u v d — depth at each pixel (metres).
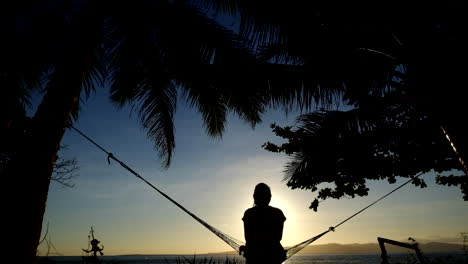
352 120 5.61
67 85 5.29
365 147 5.77
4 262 4.25
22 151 4.94
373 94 5.26
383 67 4.72
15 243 4.37
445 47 3.34
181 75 7.12
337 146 5.71
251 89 5.91
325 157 5.89
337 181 6.15
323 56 4.84
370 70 4.79
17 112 6.77
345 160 5.90
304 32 4.69
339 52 4.71
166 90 7.63
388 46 3.94
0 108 6.50
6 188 4.62
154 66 7.33
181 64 6.84
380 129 5.66
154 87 7.61
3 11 5.79
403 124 5.62
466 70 3.24
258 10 4.74
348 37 4.46
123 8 6.44
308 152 6.02
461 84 3.22
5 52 6.08
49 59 6.47
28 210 4.55
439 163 5.68
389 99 5.12
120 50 7.02
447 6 3.40
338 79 4.98
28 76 6.56
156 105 7.75
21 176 4.70
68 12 6.34
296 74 5.21
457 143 3.17
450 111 3.22
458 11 3.36
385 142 5.76
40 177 4.77
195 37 6.48
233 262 4.56
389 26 3.64
